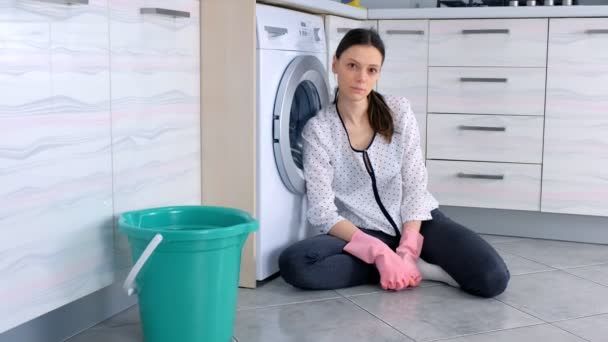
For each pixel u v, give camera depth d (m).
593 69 2.76
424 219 2.28
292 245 2.20
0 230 1.44
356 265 2.20
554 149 2.84
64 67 1.58
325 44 2.63
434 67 2.94
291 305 2.04
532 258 2.61
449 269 2.19
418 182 2.32
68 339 1.77
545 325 1.87
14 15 1.43
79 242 1.68
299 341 1.76
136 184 1.89
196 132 2.19
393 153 2.29
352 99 2.23
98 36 1.69
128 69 1.82
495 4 3.11
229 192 2.20
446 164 2.97
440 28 2.91
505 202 2.92
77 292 1.69
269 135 2.21
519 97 2.85
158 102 1.97
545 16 2.78
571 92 2.79
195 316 1.66
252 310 2.00
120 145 1.81
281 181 2.31
